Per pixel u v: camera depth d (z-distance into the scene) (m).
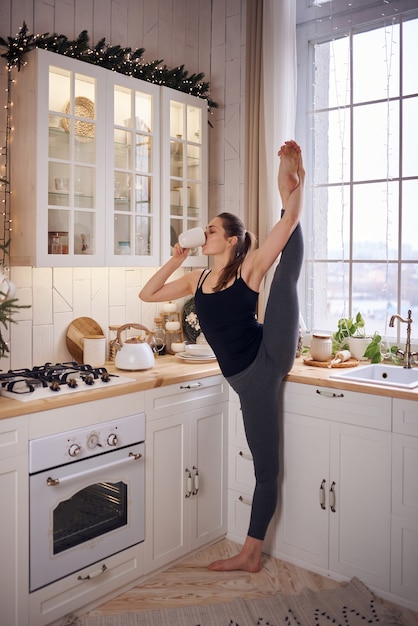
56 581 2.40
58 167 2.80
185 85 3.46
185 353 3.36
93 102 2.95
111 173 3.00
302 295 3.62
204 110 3.53
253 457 2.90
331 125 3.52
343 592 2.67
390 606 2.60
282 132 3.38
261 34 3.44
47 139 2.71
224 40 3.75
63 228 2.84
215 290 2.82
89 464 2.50
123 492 2.69
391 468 2.61
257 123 3.45
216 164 3.81
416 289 3.27
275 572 2.89
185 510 2.98
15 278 2.89
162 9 3.55
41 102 2.67
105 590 2.61
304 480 2.90
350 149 3.45
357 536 2.73
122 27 3.33
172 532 2.92
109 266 3.01
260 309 3.41
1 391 2.44
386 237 3.31
